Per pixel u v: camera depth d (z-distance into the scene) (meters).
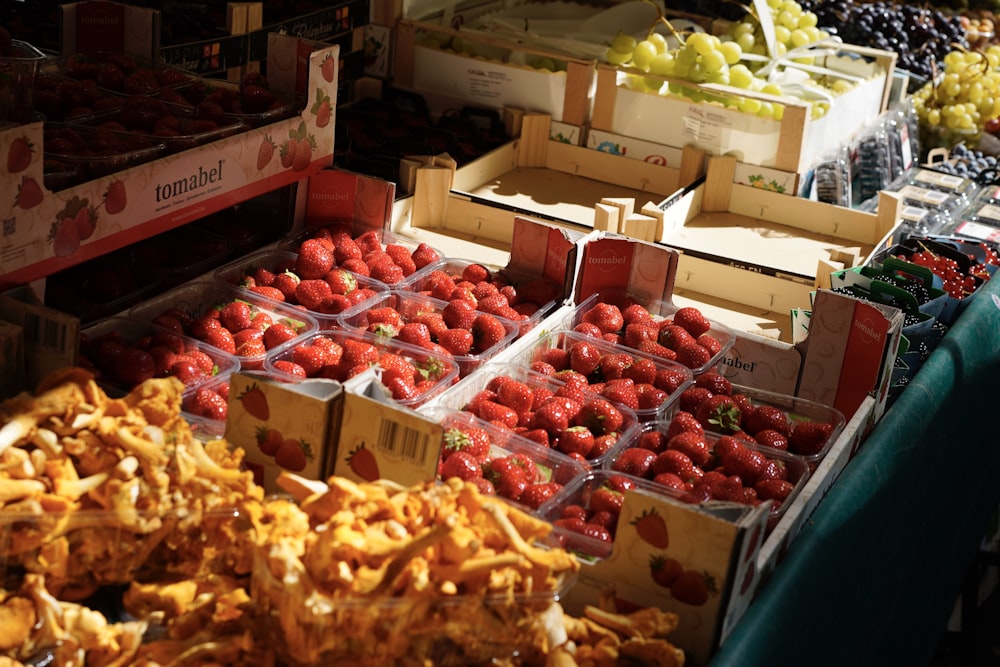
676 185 4.80
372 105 5.03
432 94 5.17
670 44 5.59
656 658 2.02
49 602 1.89
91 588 2.03
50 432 1.99
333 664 1.82
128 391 2.66
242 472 2.11
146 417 2.08
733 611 2.14
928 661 3.86
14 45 3.04
